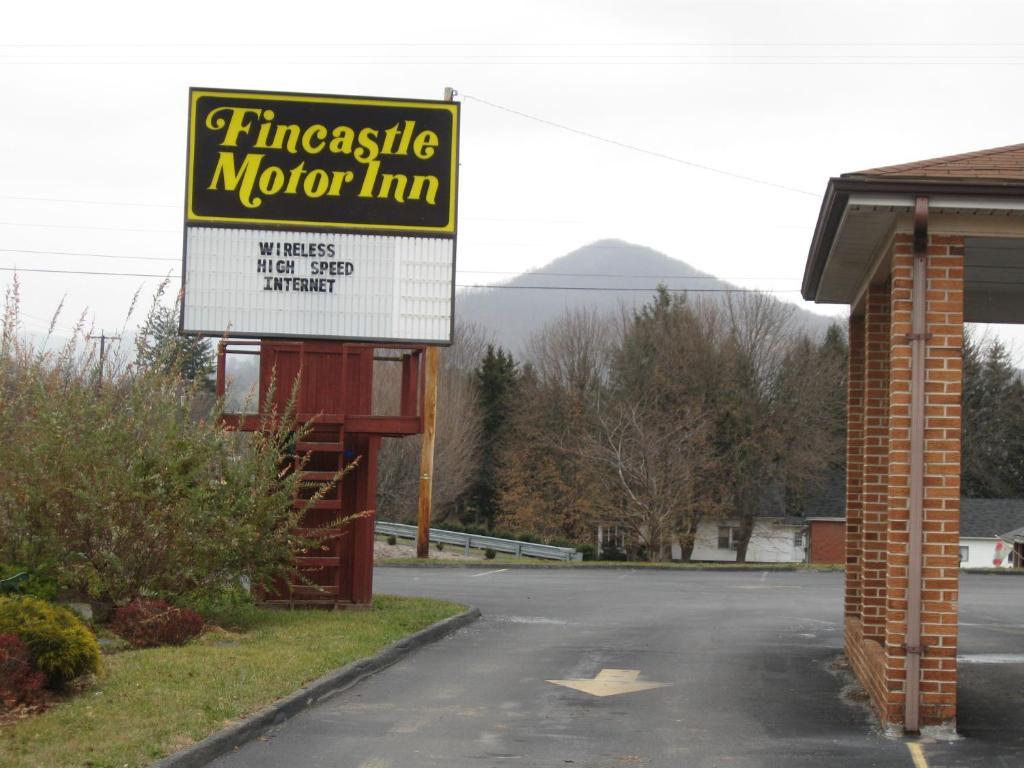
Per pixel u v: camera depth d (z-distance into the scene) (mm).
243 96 16328
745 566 34656
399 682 11414
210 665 10773
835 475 59312
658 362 51750
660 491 46156
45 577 12969
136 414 13383
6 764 7062
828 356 54406
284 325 16203
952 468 9305
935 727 9211
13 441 13109
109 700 9070
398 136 16469
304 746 8562
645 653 13938
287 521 14398
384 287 16359
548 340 60281
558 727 9477
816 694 11148
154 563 13125
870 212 9438
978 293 13078
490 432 64875
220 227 16219
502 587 25047
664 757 8469
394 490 54750
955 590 9250
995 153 10445
